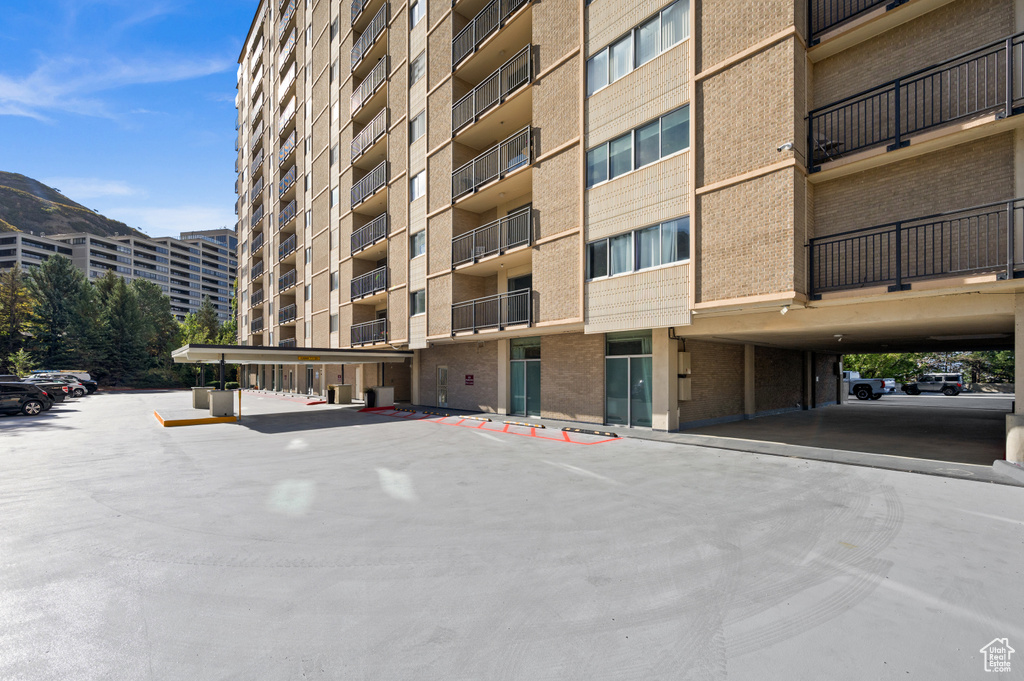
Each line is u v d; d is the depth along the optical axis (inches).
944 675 126.0
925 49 390.3
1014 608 159.2
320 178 1357.0
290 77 1619.1
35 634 148.9
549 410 718.5
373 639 145.3
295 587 179.3
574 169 601.9
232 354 767.1
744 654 136.0
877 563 194.5
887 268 395.5
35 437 583.2
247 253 2098.9
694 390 620.7
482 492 310.0
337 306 1261.1
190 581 184.7
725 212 447.5
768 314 478.0
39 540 228.7
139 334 2354.8
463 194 778.8
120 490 321.1
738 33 443.5
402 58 964.6
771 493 300.0
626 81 541.6
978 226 358.0
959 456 402.6
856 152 410.9
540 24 652.7
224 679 127.3
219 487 328.2
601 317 561.9
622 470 372.5
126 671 130.6
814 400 906.1
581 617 156.6
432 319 854.5
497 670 130.2
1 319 2126.0
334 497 300.8
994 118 331.0
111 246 5487.2
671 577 184.4
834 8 427.8
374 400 944.9
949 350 855.1
